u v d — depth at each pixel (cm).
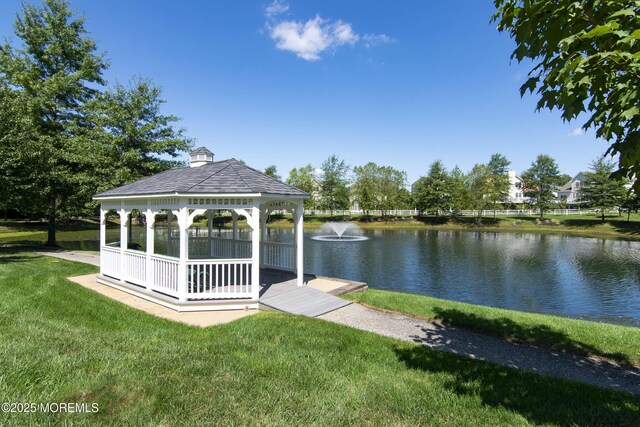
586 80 261
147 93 1966
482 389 397
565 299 1271
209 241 1228
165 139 2016
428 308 781
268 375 401
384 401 351
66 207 1898
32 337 450
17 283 881
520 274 1697
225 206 780
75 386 322
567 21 282
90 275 1115
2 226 3444
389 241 3212
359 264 1964
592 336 621
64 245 2423
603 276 1664
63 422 269
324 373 416
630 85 259
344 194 5569
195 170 937
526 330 648
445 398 367
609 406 365
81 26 2036
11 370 335
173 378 360
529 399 373
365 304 827
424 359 491
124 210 947
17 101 1464
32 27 1881
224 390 345
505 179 5709
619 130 284
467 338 626
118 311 709
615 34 260
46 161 1543
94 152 1770
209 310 752
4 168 1355
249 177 866
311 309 755
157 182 921
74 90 1973
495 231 4406
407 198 5750
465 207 5228
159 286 820
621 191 4247
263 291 860
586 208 4828
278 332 589
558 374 486
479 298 1282
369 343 551
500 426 314
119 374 355
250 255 1149
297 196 877
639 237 3534
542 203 5341
